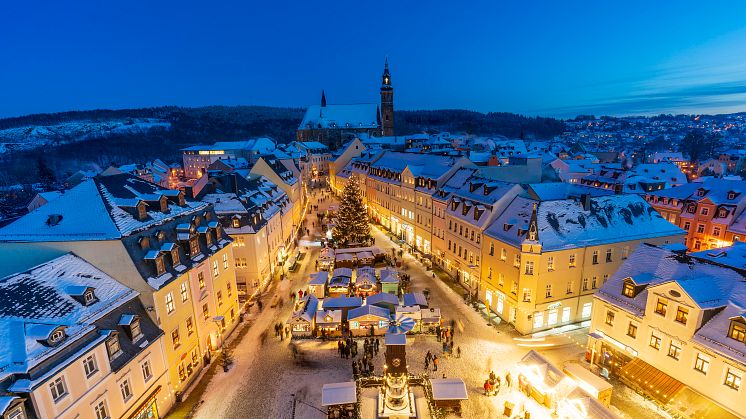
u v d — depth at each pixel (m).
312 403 32.56
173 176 174.88
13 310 22.89
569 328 42.81
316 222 94.00
